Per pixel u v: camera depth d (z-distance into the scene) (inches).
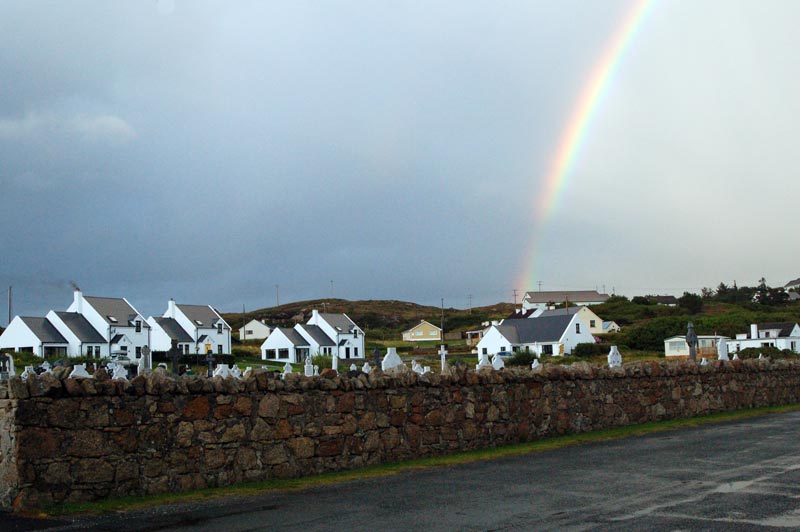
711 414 881.5
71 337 3326.8
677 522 336.8
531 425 682.8
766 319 3718.0
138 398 449.4
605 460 540.1
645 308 5315.0
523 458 569.6
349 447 544.4
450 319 6968.5
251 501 423.5
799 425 735.7
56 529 358.0
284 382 516.1
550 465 526.3
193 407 471.2
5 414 409.1
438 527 343.3
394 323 7317.9
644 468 494.6
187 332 3964.1
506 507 382.9
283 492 451.2
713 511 356.5
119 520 376.8
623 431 725.3
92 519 379.6
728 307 5132.9
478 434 635.5
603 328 4640.8
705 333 3245.6
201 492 452.8
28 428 405.4
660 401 826.8
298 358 4126.5
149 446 450.6
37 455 407.8
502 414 658.2
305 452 519.2
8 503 403.2
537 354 3309.5
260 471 495.2
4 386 415.5
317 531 341.7
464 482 466.6
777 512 350.6
